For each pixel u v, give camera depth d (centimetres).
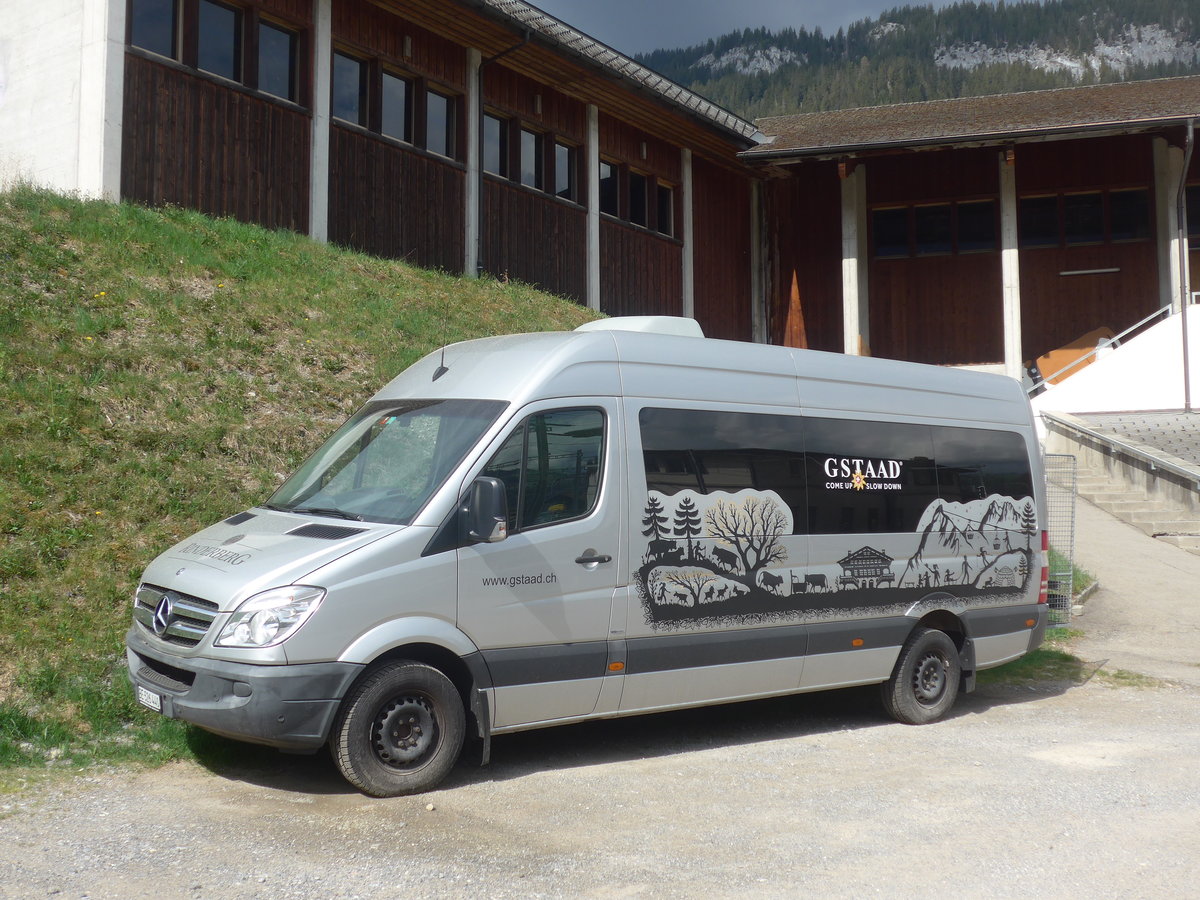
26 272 1123
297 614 545
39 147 1484
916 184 2964
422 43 1916
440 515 592
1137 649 1108
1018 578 887
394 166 1850
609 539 650
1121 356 2377
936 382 862
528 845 501
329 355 1225
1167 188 2834
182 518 857
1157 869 485
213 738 644
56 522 792
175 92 1493
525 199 2142
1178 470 1794
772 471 736
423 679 578
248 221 1588
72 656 678
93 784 568
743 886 456
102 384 988
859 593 773
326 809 545
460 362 701
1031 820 554
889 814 561
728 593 701
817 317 3002
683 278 2652
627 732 748
